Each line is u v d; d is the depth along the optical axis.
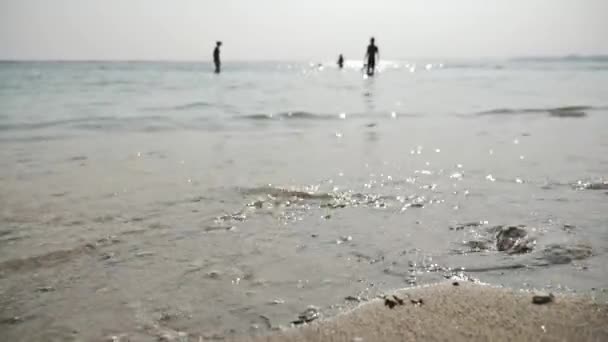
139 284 2.34
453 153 5.89
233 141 6.89
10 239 2.91
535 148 6.18
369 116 9.88
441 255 2.71
